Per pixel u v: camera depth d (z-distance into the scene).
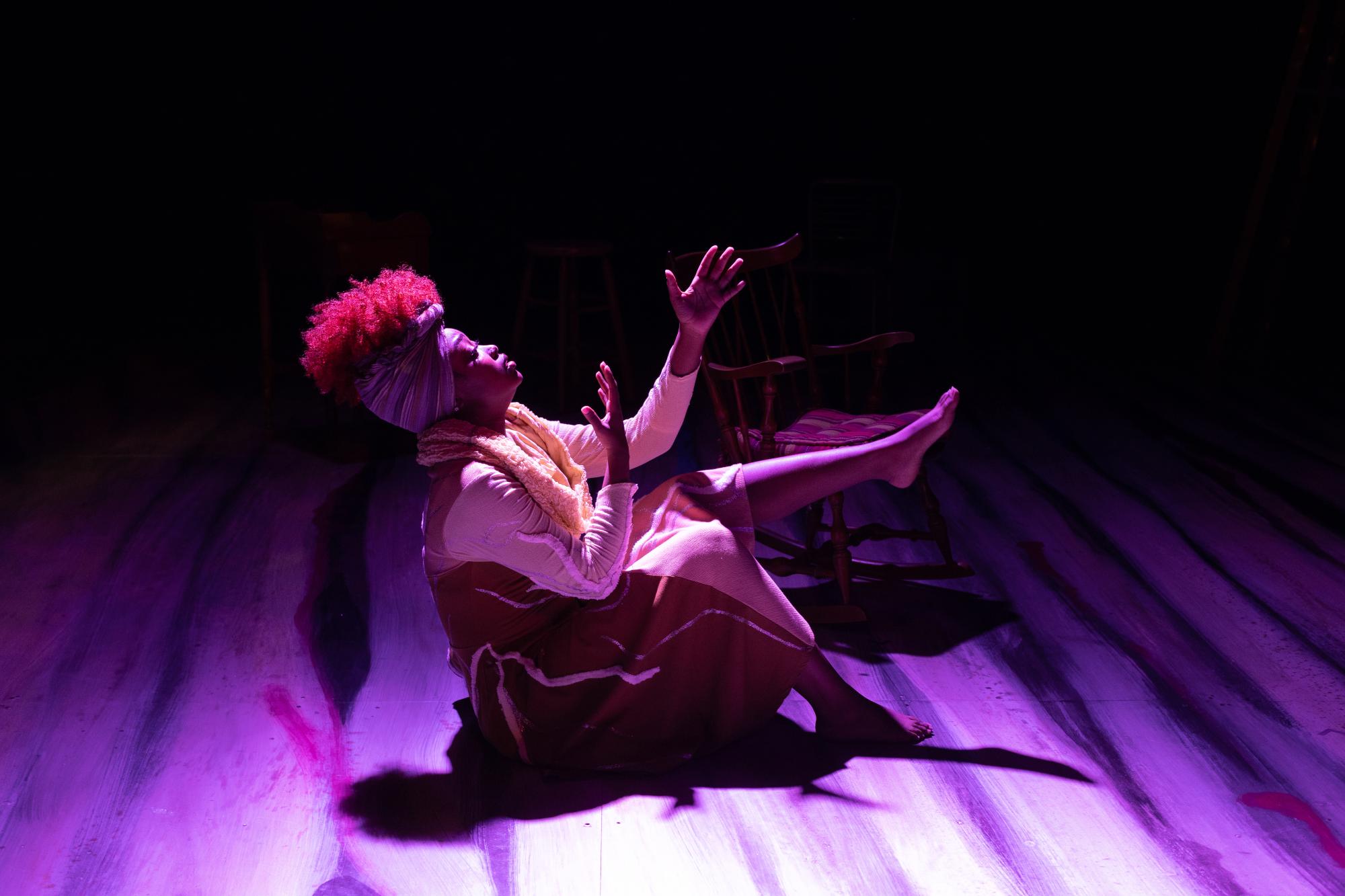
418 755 2.54
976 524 3.87
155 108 7.76
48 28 7.47
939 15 7.41
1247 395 5.52
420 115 7.88
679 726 2.45
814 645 2.48
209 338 6.45
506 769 2.48
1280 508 4.05
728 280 2.57
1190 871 2.12
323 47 7.69
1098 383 5.69
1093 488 4.23
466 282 7.77
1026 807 2.31
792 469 2.57
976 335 6.66
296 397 5.36
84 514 3.91
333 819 2.30
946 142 7.71
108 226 7.93
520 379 2.33
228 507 4.00
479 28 7.68
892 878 2.11
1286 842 2.21
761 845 2.21
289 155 7.94
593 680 2.38
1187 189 7.54
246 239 8.04
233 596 3.32
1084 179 7.66
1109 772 2.44
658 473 4.46
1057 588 3.38
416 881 2.12
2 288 7.38
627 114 7.87
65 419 4.98
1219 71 7.25
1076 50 7.38
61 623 3.14
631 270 8.03
